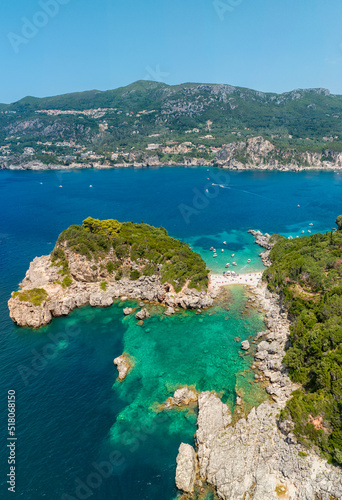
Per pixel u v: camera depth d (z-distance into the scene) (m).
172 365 79.44
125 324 98.56
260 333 89.56
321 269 94.44
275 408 61.50
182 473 51.78
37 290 104.00
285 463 50.53
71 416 65.44
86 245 116.88
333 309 74.44
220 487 49.59
